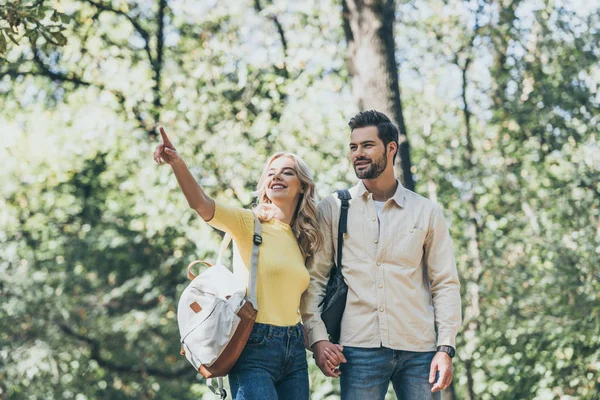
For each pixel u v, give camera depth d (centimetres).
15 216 1521
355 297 419
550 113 1133
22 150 1263
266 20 1238
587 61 1127
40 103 1381
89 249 1673
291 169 421
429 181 1204
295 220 425
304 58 1077
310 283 426
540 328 1023
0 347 1448
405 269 423
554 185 1104
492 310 1068
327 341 418
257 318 396
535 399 1040
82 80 1284
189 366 1630
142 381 1705
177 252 1302
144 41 1402
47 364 1460
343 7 823
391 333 416
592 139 1121
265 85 1059
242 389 391
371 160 424
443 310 425
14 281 1485
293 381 406
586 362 1016
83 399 1557
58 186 1655
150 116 1109
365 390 414
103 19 1345
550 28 1144
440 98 1284
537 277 1045
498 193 1179
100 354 1697
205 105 1048
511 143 1188
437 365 416
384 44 791
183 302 397
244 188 1009
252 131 1027
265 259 402
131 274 1727
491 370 1093
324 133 1044
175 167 380
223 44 1099
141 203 1112
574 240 1041
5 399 1449
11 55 1212
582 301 1011
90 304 1641
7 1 622
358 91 801
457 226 1189
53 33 623
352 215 426
